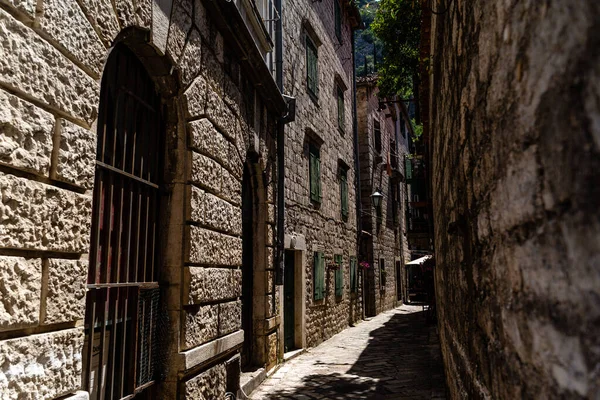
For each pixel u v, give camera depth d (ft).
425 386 19.77
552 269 3.01
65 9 7.75
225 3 14.82
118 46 10.76
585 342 2.50
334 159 40.88
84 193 8.27
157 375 11.98
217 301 14.75
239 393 16.71
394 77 34.35
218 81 15.40
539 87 3.17
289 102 25.48
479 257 6.14
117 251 10.27
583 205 2.48
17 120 6.58
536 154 3.28
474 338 6.95
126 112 10.80
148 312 11.76
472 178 6.51
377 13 32.86
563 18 2.70
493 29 4.61
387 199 64.85
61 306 7.45
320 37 38.50
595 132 2.34
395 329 40.78
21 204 6.63
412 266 88.99
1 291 6.19
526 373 3.77
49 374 7.04
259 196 22.45
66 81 7.75
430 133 18.19
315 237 33.22
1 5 6.40
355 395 18.70
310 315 31.14
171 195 12.73
